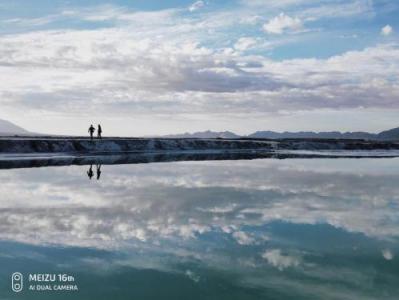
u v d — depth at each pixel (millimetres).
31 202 19562
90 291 9359
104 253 12062
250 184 27812
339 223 16453
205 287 9742
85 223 15602
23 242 12938
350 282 10180
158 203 20016
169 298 9055
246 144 90875
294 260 11750
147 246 12828
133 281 9984
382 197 23359
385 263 11578
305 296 9336
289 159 56906
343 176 34219
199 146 80562
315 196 23250
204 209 18766
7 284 9641
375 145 111375
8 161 40000
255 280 10227
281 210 18938
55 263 11125
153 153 62906
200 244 13164
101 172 32688
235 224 15977
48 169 33812
